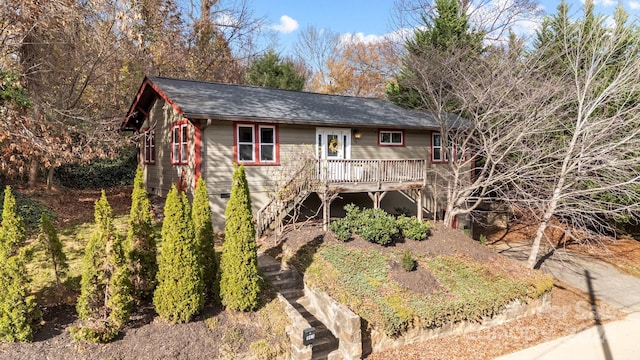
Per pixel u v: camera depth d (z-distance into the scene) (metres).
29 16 9.15
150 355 5.66
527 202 11.78
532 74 12.54
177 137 12.80
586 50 11.83
